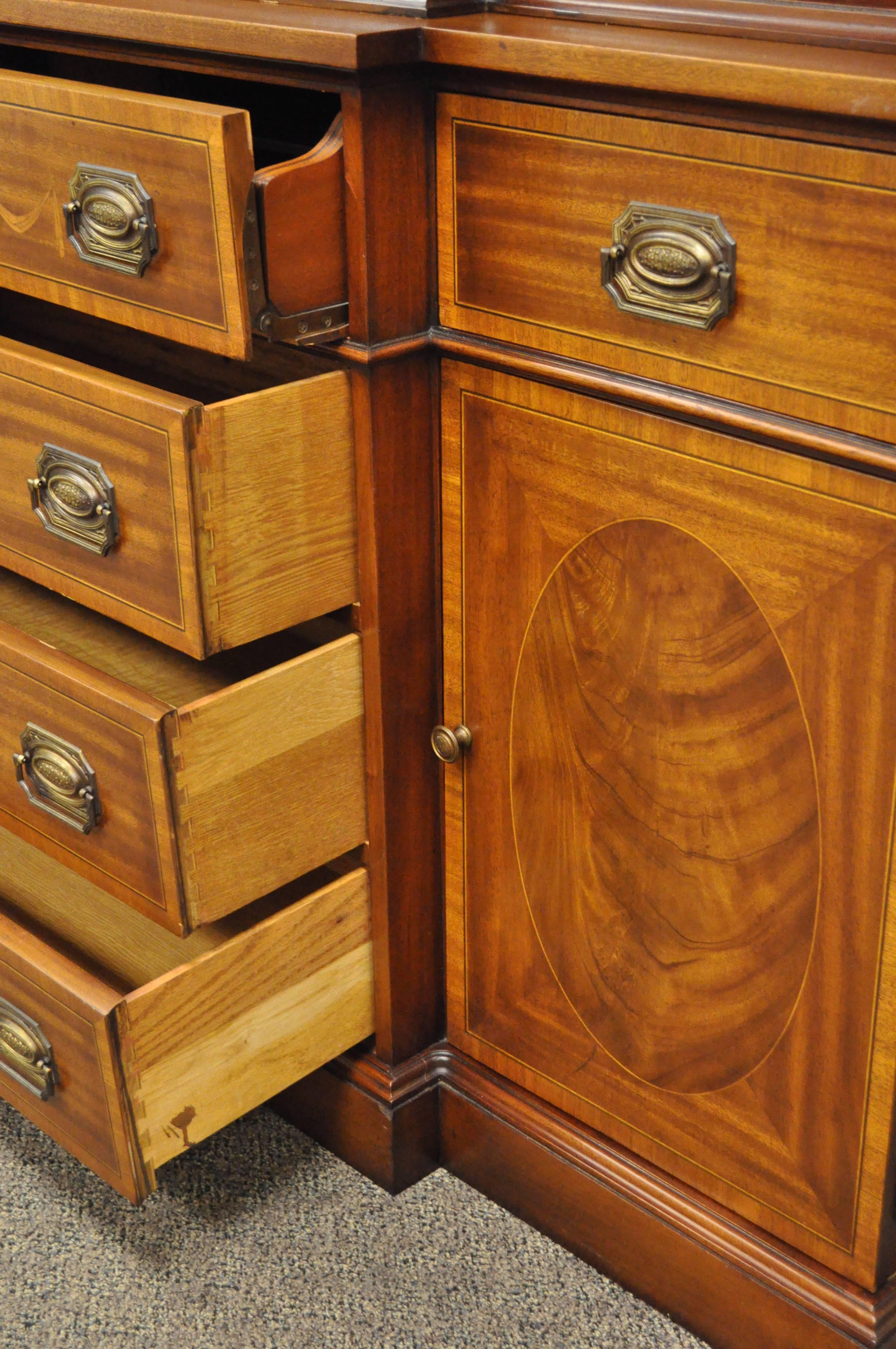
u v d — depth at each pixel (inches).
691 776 35.3
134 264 33.7
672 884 36.9
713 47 29.0
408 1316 40.4
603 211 31.1
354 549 37.7
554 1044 42.1
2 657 38.1
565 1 33.6
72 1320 40.1
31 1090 40.0
